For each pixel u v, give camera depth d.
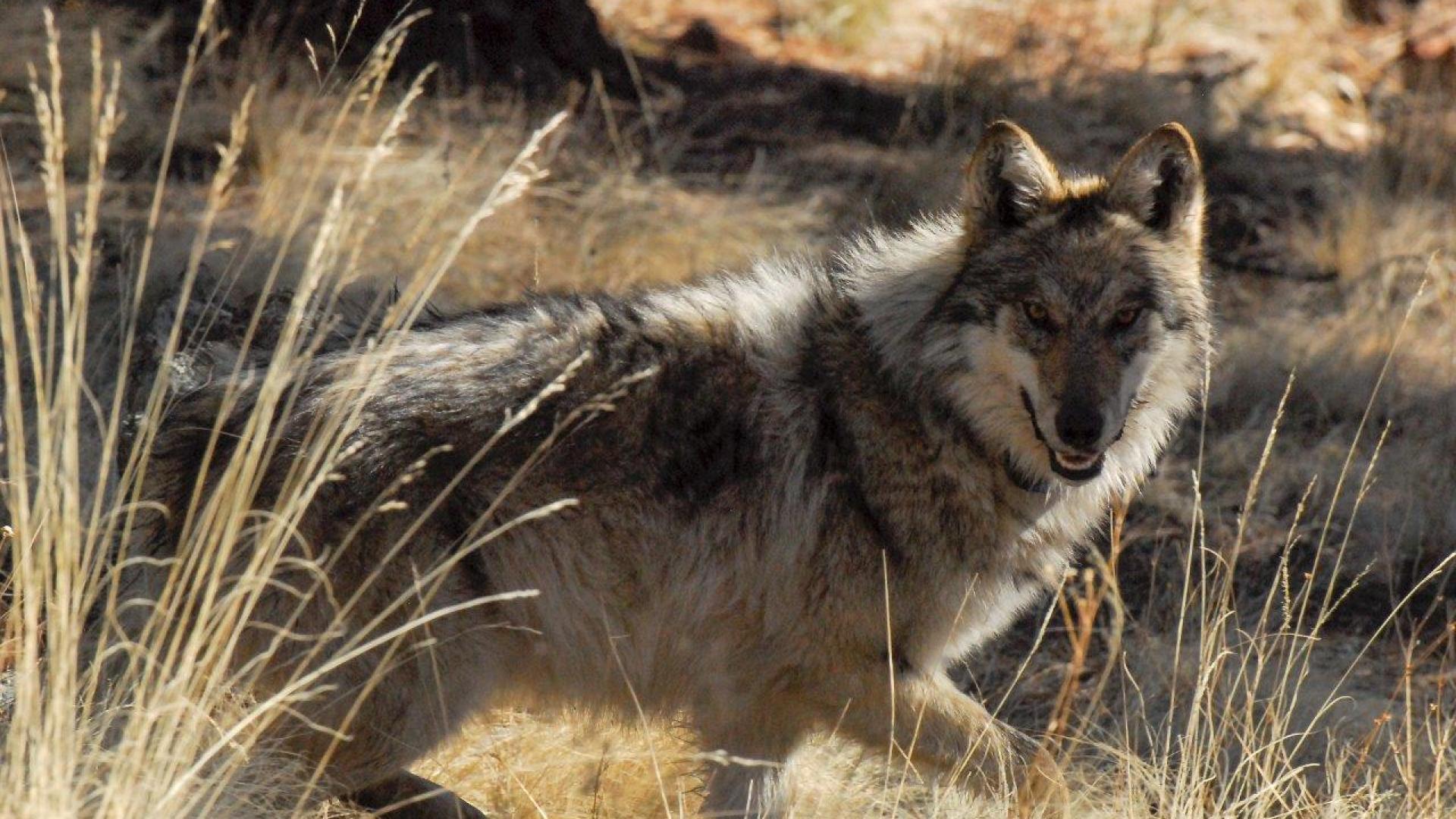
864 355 7.59
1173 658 9.90
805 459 7.39
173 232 12.29
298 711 6.83
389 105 15.80
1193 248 7.92
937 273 7.70
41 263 11.62
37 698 5.38
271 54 16.16
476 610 6.98
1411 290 16.72
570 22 17.89
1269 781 7.32
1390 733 8.90
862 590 7.40
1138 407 7.93
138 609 7.39
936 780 7.77
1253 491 7.72
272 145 14.03
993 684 10.04
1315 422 14.05
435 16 16.91
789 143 18.02
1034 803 7.34
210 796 6.12
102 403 9.68
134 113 14.30
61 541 5.36
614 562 7.20
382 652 6.83
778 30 21.80
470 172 14.47
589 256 14.02
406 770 7.48
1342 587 11.38
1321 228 18.17
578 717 8.08
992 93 19.23
